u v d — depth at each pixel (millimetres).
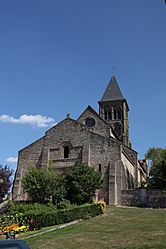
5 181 39719
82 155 45719
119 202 41938
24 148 49031
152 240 16656
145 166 69250
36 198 39344
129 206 40938
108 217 27078
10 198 45031
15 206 35875
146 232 19156
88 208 28156
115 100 79562
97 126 53000
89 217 27203
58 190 38781
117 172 43625
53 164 46625
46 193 38719
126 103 80875
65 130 48156
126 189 45406
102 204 30500
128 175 50031
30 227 24859
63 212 26672
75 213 27109
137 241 16672
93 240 17719
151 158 59812
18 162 48344
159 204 39469
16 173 47375
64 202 36750
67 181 40219
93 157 45438
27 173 41688
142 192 41000
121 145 46500
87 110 54906
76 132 47469
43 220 25578
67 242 17609
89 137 46531
